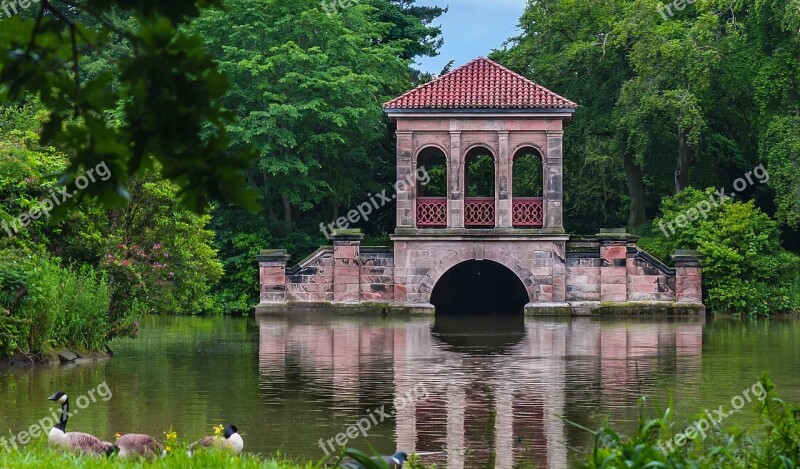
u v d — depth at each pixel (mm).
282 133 59094
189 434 20234
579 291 53031
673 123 59781
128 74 7492
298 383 27438
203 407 23594
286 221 63500
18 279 29688
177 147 7547
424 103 52812
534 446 19516
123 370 29922
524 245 52969
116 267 34906
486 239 52812
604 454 11125
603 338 40562
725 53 59281
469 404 24078
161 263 38000
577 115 63656
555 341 39312
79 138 7676
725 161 64875
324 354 34656
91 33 7812
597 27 63219
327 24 60625
